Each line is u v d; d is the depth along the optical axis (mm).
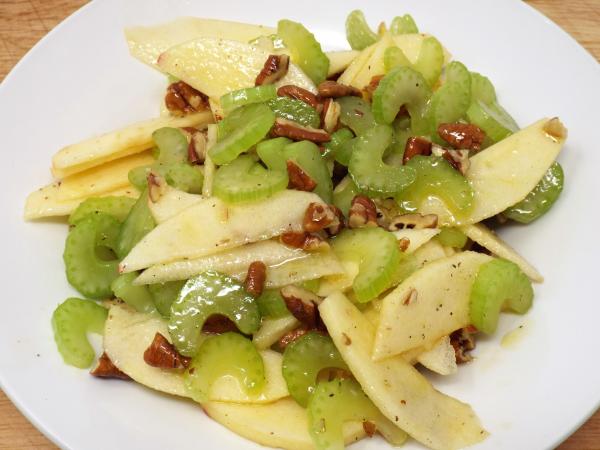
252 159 257
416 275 237
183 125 299
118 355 236
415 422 219
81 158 280
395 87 275
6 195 277
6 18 365
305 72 297
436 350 237
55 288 257
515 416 226
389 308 229
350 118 281
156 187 256
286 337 245
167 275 239
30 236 268
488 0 320
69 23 314
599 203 265
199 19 320
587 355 234
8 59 350
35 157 290
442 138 273
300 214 243
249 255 242
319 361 231
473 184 263
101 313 253
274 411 228
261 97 271
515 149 268
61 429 219
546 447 217
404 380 227
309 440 221
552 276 258
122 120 311
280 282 241
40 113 297
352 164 259
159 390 233
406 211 263
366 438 225
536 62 307
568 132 286
